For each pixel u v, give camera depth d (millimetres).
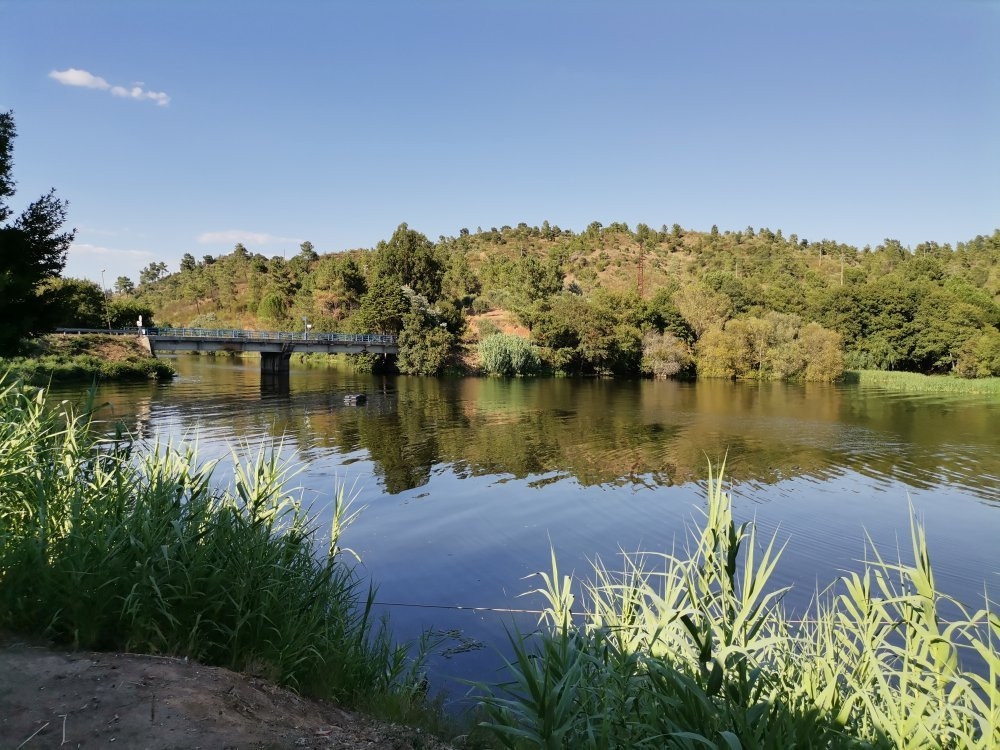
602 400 40000
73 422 5070
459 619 8688
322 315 86750
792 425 29078
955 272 114562
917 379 60031
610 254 148625
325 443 22812
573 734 3125
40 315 20797
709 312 69125
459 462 20141
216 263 164375
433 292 72938
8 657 3381
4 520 4391
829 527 13914
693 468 19641
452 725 4613
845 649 4449
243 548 4633
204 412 29203
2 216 20266
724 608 3570
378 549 11734
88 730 2783
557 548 12125
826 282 113438
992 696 2965
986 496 16594
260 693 3707
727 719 2904
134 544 4129
